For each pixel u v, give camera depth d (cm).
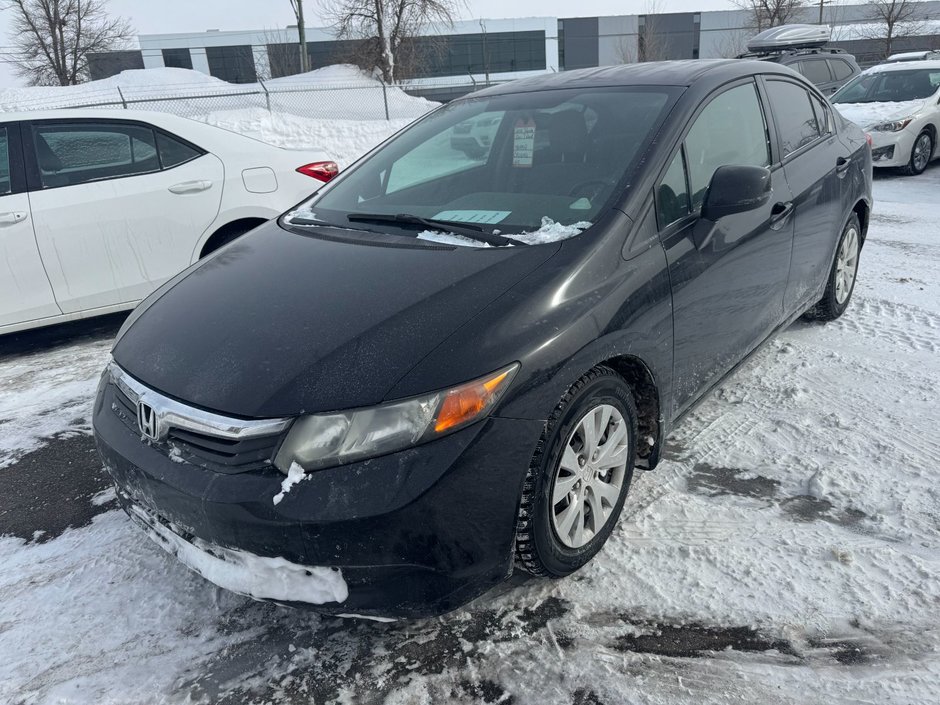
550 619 215
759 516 256
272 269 252
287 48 3862
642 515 259
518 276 215
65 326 518
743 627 208
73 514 286
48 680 203
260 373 196
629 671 196
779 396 344
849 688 187
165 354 218
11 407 385
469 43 3994
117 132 453
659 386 248
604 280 223
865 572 226
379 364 189
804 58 1308
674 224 255
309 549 180
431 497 179
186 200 464
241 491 183
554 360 200
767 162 324
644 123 274
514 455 192
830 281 410
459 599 193
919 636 202
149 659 209
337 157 1310
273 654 209
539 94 323
